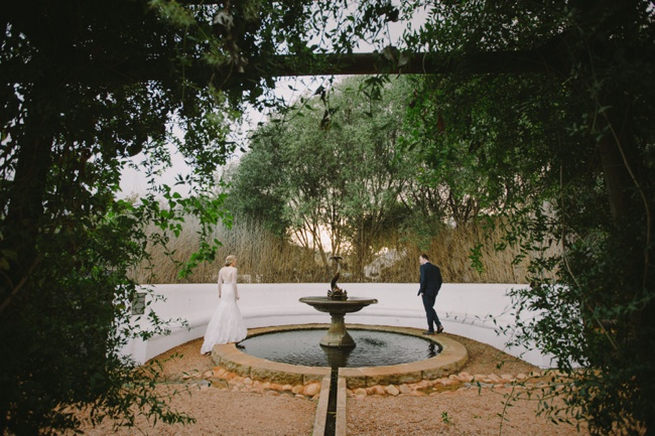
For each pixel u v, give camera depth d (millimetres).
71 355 1461
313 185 11289
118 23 1466
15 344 1337
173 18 1049
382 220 10703
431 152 1910
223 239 9008
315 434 2703
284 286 8750
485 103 1874
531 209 1920
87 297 1475
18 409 1360
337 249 11141
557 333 1576
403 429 2861
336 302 5844
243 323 6102
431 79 1771
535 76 1740
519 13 1597
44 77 1409
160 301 5664
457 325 7297
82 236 1502
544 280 1713
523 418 3021
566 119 1591
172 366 4980
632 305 1217
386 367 4414
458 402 3496
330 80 1710
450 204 9547
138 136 1813
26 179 1349
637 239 1343
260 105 1723
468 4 1688
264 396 3781
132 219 1676
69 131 1450
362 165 10016
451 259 9203
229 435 2777
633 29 1391
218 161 2012
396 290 8812
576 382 1439
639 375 1328
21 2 1381
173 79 1578
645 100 1365
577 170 1736
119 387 1600
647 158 1227
